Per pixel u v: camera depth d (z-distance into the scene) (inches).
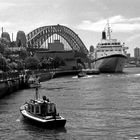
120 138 2027.6
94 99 3789.4
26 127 2342.5
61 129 2272.4
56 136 2107.5
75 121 2514.8
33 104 2492.6
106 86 5718.5
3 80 4448.8
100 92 4626.0
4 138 2081.7
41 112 2429.9
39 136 2113.7
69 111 2965.1
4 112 2947.8
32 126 2368.4
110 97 3959.2
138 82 6633.9
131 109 3009.4
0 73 4788.4
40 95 4379.9
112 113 2822.3
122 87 5433.1
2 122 2522.1
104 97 3973.9
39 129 2282.2
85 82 7066.9
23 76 5846.5
